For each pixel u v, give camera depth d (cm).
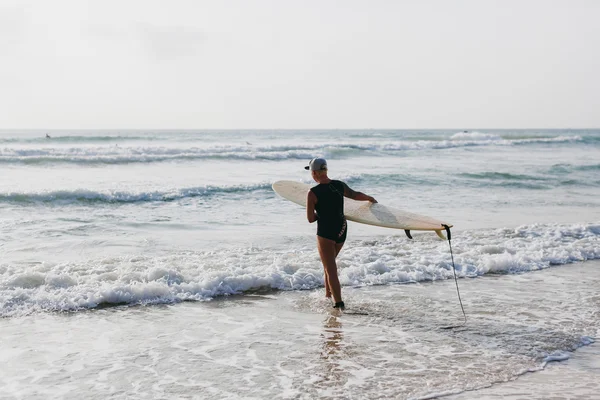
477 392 439
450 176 2172
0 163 2317
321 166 634
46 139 4738
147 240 1019
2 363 480
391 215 700
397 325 598
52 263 780
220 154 2786
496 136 6700
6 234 1047
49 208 1359
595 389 449
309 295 707
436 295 717
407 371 477
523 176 2250
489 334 573
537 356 516
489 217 1353
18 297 638
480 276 826
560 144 5281
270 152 3122
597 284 789
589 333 582
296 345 535
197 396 424
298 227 1189
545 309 663
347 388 442
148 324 590
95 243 985
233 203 1502
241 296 699
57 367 475
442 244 1008
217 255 874
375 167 2598
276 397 424
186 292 692
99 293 654
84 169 2262
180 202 1498
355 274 789
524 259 909
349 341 548
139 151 3030
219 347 528
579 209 1537
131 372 468
